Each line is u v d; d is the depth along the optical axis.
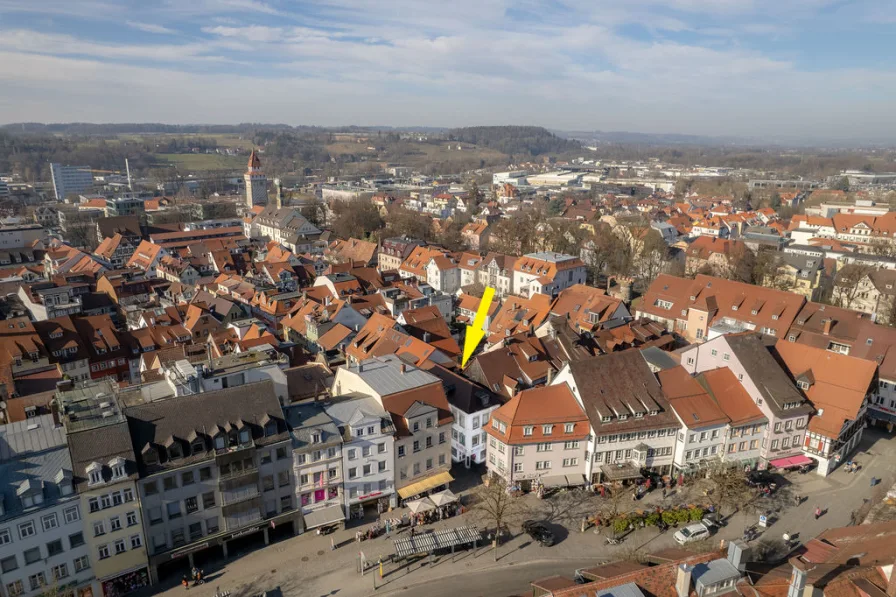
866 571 49.66
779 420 92.06
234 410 75.88
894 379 105.69
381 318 128.62
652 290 155.00
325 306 147.62
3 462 65.62
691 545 72.88
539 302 146.12
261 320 159.75
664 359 113.31
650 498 86.81
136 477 68.19
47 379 106.62
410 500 86.75
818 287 173.00
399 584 71.12
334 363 125.69
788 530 79.62
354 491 82.94
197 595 69.62
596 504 85.94
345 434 80.81
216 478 73.56
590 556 75.50
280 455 77.06
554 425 86.94
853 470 94.31
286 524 82.06
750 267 181.62
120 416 71.31
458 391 97.56
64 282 173.62
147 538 70.44
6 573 63.12
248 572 73.44
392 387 88.88
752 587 50.34
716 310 140.88
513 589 69.94
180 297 182.00
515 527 81.38
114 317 171.75
